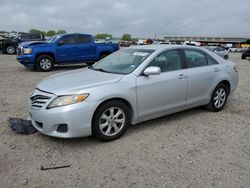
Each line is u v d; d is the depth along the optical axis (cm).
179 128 475
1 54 2303
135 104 427
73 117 369
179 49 505
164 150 387
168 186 299
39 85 427
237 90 838
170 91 469
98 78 421
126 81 417
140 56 471
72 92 375
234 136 445
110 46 1366
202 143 414
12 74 1100
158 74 436
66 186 297
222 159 364
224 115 557
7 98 666
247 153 383
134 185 301
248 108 614
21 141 407
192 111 579
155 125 487
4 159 352
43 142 405
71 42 1261
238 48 6225
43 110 379
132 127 475
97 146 396
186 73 495
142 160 357
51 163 345
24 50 1184
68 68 1366
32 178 311
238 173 329
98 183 304
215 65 562
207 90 541
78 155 368
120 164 346
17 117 514
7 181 304
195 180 311
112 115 409
